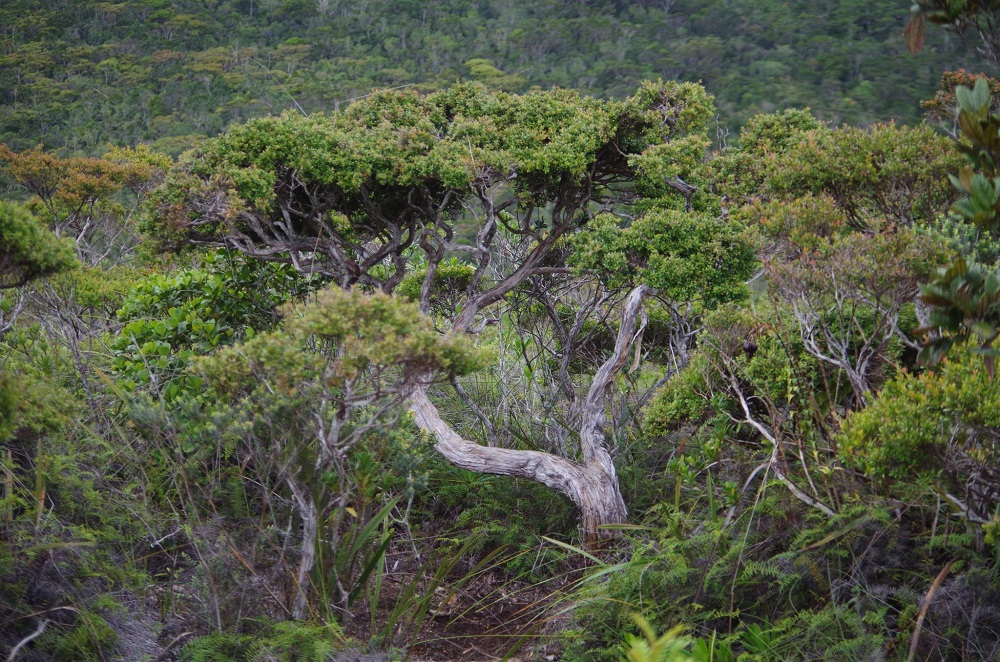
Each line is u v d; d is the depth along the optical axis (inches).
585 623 171.3
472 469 220.8
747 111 1445.6
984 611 138.9
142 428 176.2
